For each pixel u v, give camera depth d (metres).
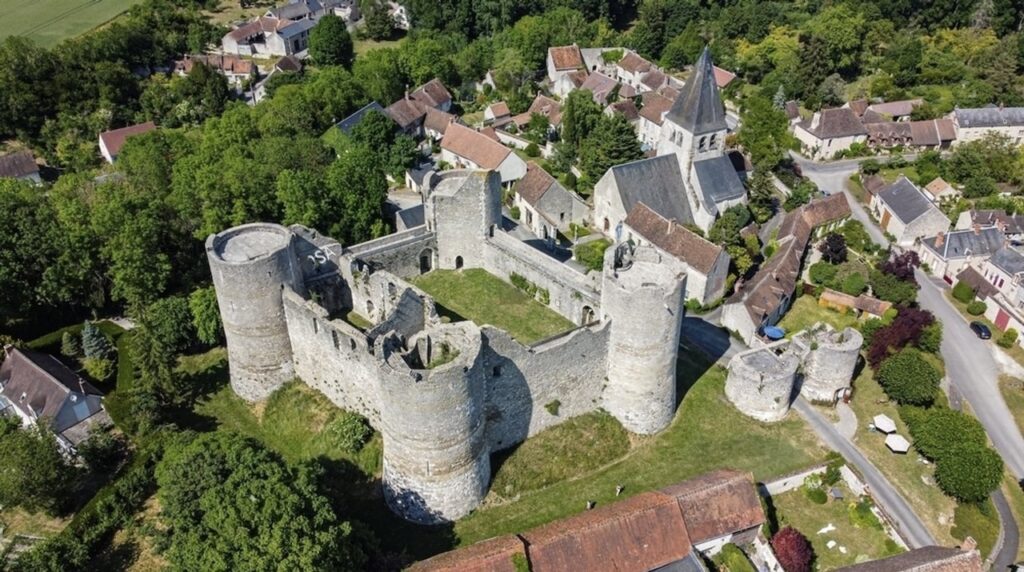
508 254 65.19
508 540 42.00
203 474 40.94
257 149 80.25
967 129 109.31
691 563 43.09
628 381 52.03
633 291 48.00
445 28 145.12
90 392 55.25
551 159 99.00
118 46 117.69
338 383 52.59
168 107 112.00
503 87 123.69
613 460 52.53
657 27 142.12
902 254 81.25
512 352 47.50
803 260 80.56
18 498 45.06
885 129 109.69
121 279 62.66
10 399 54.97
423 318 52.94
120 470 49.78
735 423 56.56
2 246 60.88
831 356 57.62
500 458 50.81
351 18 155.75
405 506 46.94
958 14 140.88
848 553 47.56
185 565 36.09
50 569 41.53
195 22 136.62
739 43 140.00
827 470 52.16
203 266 67.88
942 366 66.69
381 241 64.62
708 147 82.56
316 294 59.28
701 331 67.94
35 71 105.69
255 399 56.19
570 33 138.12
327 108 103.12
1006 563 48.44
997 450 58.88
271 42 139.38
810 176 102.75
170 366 56.56
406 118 106.94
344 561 38.75
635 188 80.75
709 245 70.44
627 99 116.25
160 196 72.50
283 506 37.81
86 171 92.44
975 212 86.06
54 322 65.88
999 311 72.31
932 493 52.31
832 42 127.94
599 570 41.75
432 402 42.25
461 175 68.38
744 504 45.62
